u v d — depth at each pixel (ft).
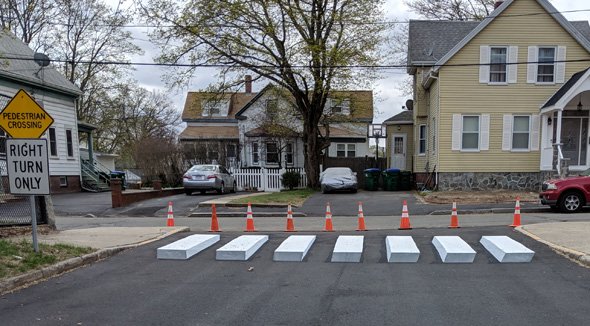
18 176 23.50
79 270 22.20
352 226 38.32
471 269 21.26
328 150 110.32
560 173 55.93
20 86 65.05
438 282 19.07
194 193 75.31
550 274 19.95
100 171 92.63
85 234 32.01
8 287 18.57
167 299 17.29
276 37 67.05
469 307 15.74
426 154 77.20
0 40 68.49
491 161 63.98
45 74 74.02
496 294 17.20
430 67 70.03
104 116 137.28
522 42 62.44
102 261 24.22
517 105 63.16
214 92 71.87
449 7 104.68
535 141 63.16
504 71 63.41
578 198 42.78
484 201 51.96
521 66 62.80
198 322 14.74
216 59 68.13
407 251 23.56
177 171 90.07
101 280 20.26
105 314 15.62
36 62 67.56
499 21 62.54
